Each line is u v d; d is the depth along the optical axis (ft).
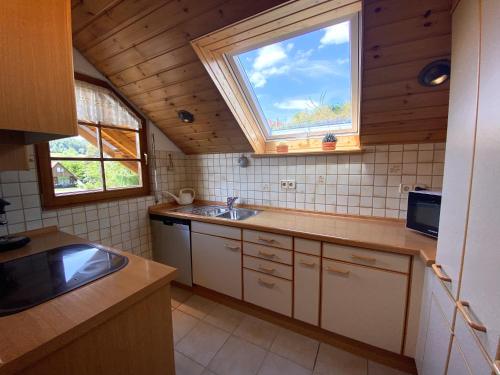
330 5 3.98
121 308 2.57
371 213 6.09
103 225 6.66
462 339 2.47
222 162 8.50
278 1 3.87
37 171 5.31
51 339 2.03
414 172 5.52
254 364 4.87
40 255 3.84
